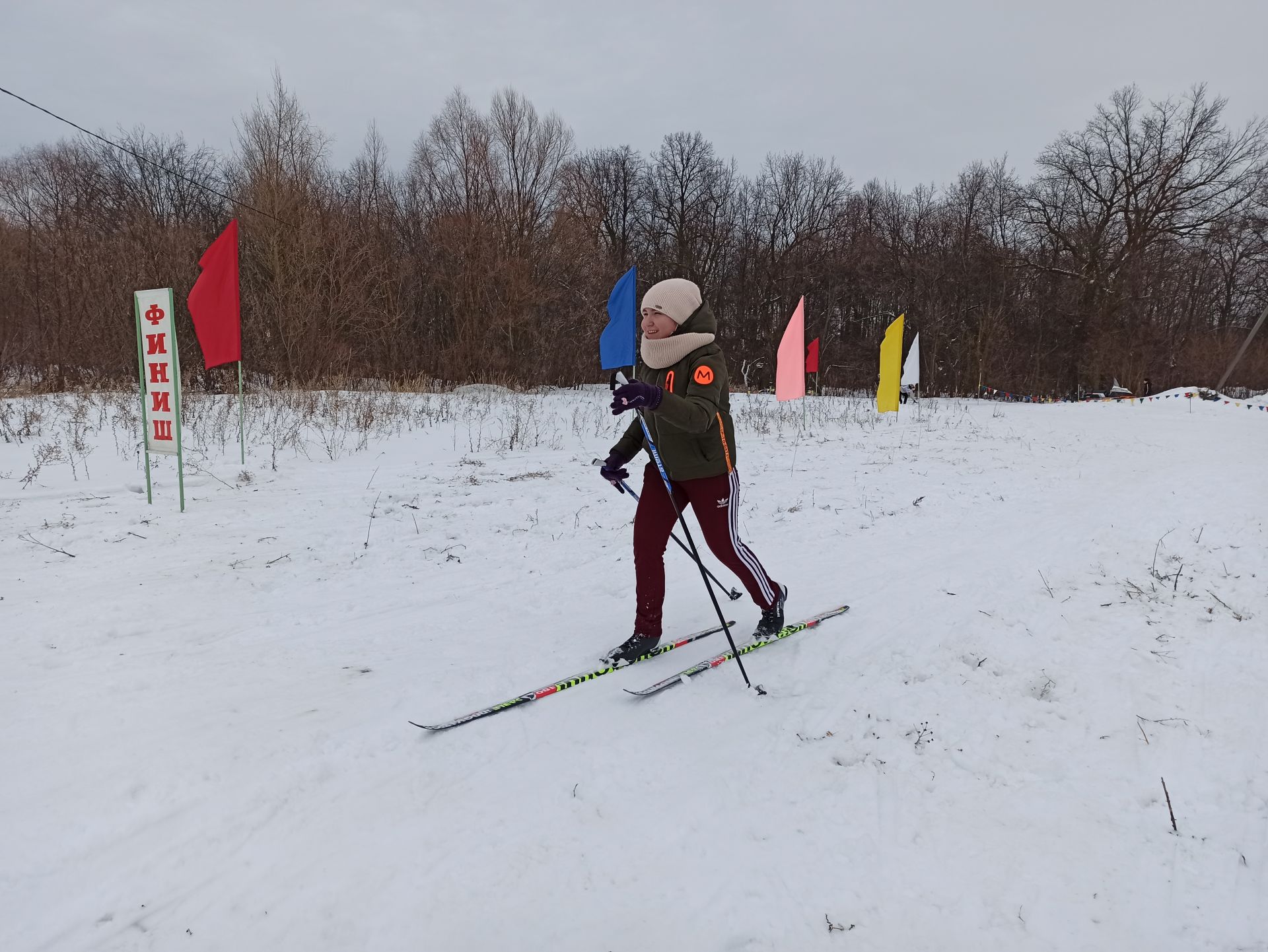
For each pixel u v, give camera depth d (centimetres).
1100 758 265
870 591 464
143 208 2203
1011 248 3719
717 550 362
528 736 286
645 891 204
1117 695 309
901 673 342
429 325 2548
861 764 269
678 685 331
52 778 244
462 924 191
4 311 1964
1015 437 1369
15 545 536
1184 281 3606
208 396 1470
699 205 3872
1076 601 424
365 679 334
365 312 2177
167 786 241
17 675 325
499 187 2478
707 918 195
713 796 249
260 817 231
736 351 3988
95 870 205
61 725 279
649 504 358
